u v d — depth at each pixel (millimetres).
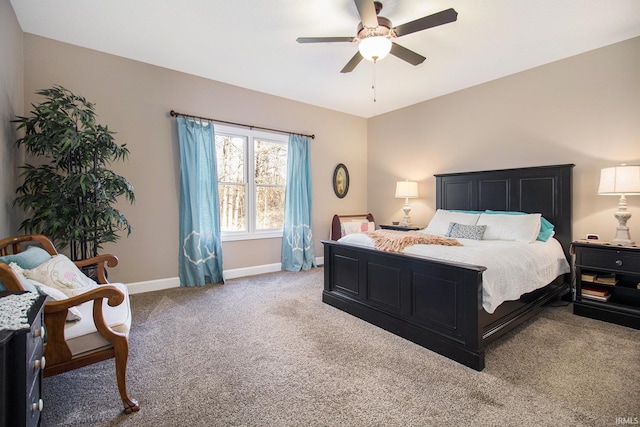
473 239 3193
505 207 3736
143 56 3309
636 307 2660
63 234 2510
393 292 2475
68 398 1661
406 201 4750
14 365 908
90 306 1776
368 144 5688
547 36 2873
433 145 4641
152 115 3516
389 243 2631
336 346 2246
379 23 2406
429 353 2139
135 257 3455
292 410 1562
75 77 3074
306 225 4758
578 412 1531
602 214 3111
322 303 3174
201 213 3814
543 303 2795
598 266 2766
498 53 3209
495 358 2066
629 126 2938
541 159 3520
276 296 3396
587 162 3195
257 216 4484
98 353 1486
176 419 1499
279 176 4711
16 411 916
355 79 3902
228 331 2502
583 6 2408
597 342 2305
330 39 2412
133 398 1643
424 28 2227
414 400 1635
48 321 1354
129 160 3387
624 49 2953
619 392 1693
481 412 1535
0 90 2201
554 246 3113
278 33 2820
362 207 5672
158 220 3584
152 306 3055
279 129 4562
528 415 1512
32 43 2865
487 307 1985
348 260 2920
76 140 2352
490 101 3957
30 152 2830
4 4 2277
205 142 3820
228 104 4059
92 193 2605
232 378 1847
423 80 3932
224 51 3178
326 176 5172
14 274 1303
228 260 4176
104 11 2506
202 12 2508
